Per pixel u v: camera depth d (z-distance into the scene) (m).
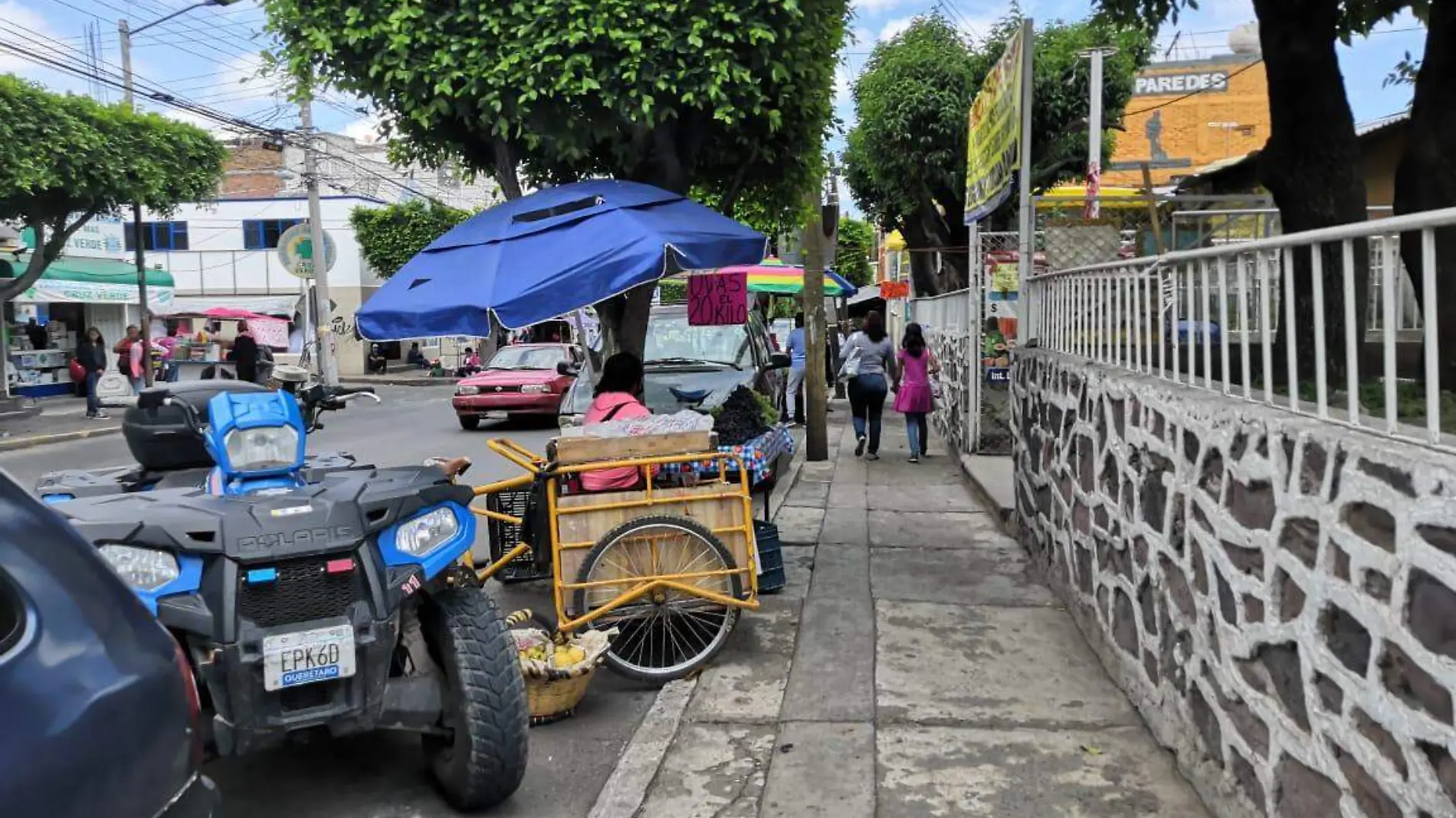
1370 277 3.28
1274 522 3.05
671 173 7.02
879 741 4.44
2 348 21.97
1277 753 3.08
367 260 41.56
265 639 3.59
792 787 4.07
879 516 9.05
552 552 5.46
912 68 18.33
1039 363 7.06
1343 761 2.65
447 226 41.53
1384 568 2.41
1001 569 7.15
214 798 2.24
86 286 28.34
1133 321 5.02
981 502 9.59
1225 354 3.72
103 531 3.46
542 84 5.96
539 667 4.81
